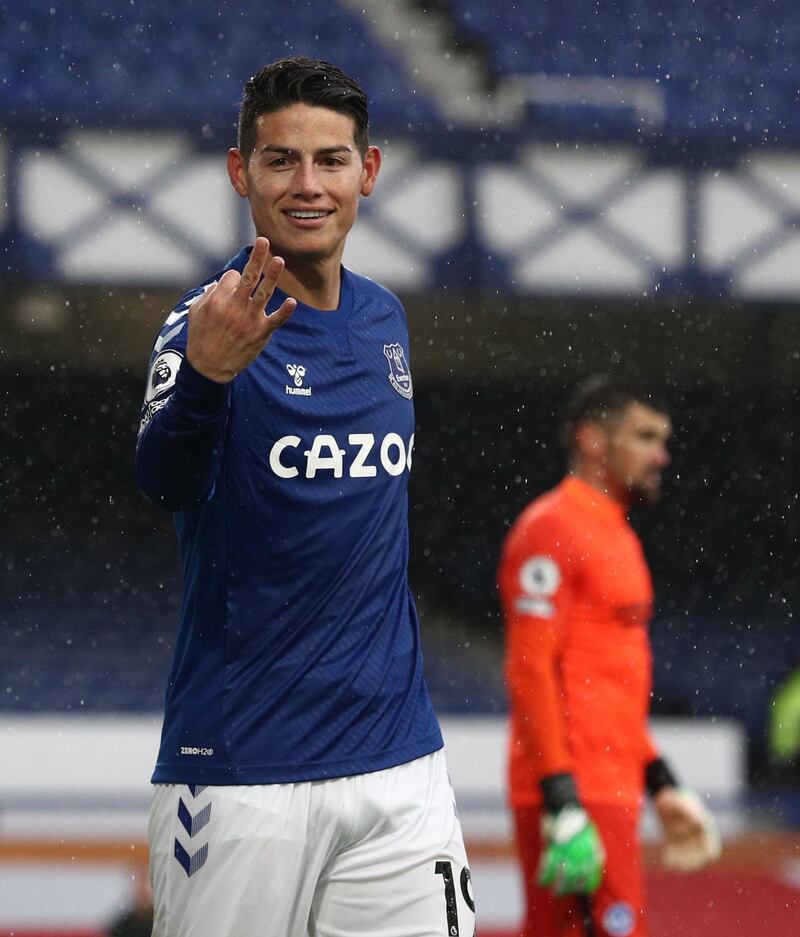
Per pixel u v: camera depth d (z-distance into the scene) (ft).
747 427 163.12
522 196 130.82
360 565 27.37
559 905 40.09
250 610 26.96
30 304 144.25
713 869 100.42
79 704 157.07
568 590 40.40
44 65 151.84
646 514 170.91
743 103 155.74
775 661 165.27
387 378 28.22
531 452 167.63
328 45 156.46
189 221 128.77
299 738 27.17
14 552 172.76
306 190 26.86
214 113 128.88
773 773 151.64
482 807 133.18
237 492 26.66
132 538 174.81
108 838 116.88
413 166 130.21
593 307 143.33
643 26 160.04
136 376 170.71
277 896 27.30
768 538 170.81
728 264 131.85
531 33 159.84
